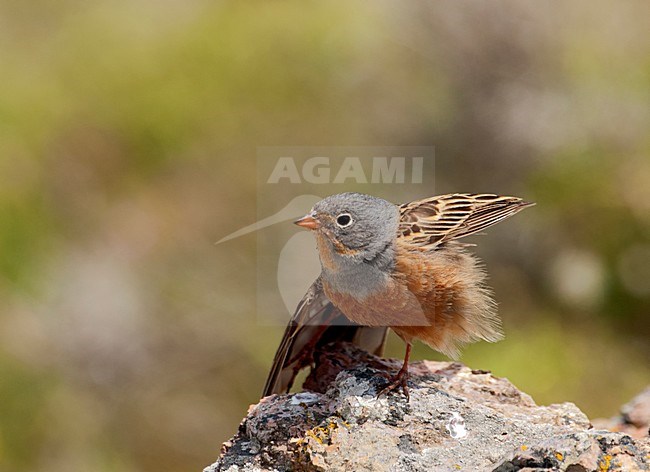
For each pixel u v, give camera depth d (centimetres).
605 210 1305
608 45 1458
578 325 1243
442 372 625
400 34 1434
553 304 1263
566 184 1326
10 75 1477
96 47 1541
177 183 1350
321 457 512
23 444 1157
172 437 1174
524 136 1342
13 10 1619
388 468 504
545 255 1288
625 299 1254
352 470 504
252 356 1205
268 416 554
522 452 474
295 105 1413
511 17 1397
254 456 539
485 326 596
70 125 1410
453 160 1334
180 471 1161
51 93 1454
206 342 1220
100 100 1448
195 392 1197
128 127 1407
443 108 1353
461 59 1391
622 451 472
